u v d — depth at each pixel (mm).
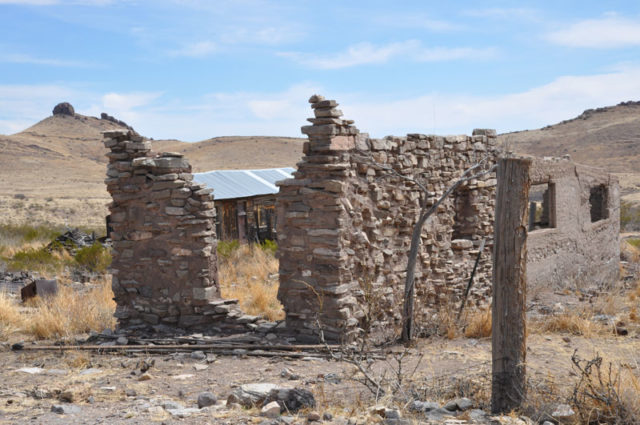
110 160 10625
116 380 7090
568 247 16875
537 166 15125
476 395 6320
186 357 8516
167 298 10273
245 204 26172
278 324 10094
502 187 5535
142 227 10438
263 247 22047
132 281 10602
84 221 63938
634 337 9781
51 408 5430
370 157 9727
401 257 10727
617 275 20172
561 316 10805
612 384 5711
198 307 10148
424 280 11266
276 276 16797
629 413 5344
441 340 9773
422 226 10086
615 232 20266
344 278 9242
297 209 9477
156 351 8867
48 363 8125
